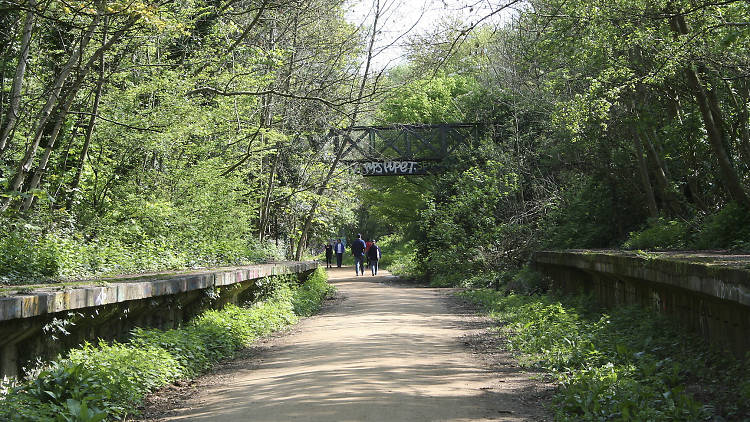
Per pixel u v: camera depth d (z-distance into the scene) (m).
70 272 12.11
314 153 30.27
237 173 23.53
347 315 17.88
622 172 23.77
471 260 31.14
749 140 16.77
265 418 6.45
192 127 17.69
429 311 18.75
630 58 17.84
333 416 6.43
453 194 34.84
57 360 7.95
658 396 7.05
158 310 11.20
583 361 9.39
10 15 14.12
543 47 17.80
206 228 21.53
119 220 17.20
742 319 7.94
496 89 33.88
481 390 7.93
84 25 14.11
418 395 7.45
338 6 25.19
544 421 6.53
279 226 33.91
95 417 6.10
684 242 17.11
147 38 16.19
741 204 16.09
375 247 41.41
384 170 36.94
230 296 15.59
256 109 23.92
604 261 13.53
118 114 16.44
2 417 5.56
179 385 8.70
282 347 12.04
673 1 14.50
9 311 6.64
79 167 15.46
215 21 19.50
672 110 19.55
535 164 30.92
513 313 16.55
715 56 14.48
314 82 25.47
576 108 17.05
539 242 28.09
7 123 12.88
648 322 10.76
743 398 6.65
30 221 13.34
